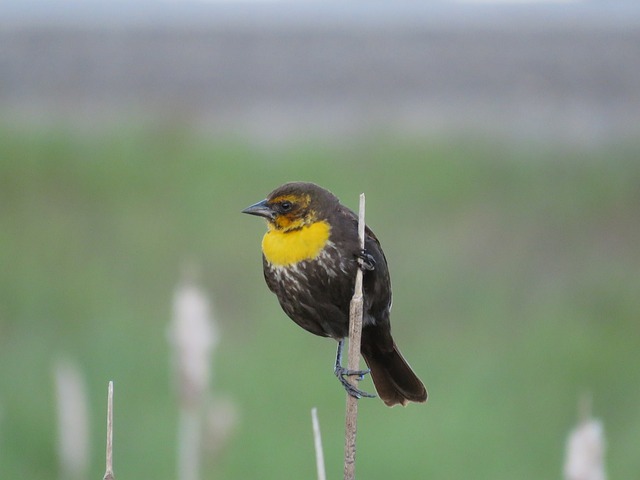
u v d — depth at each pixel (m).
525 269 15.54
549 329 12.70
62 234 16.25
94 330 12.48
